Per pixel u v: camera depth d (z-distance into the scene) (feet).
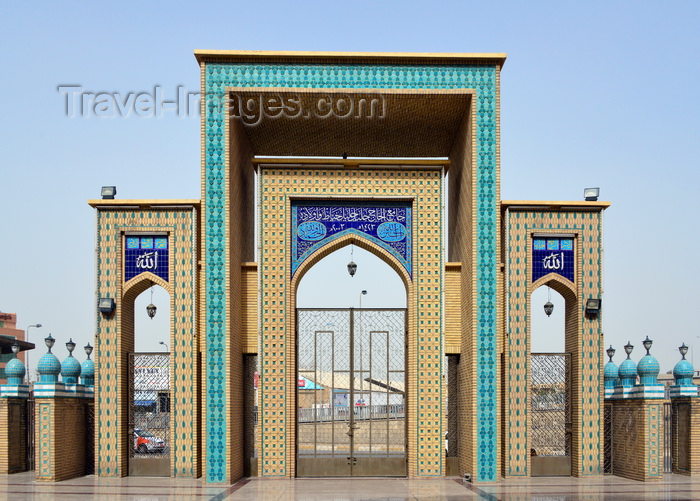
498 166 44.14
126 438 44.27
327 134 48.62
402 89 44.04
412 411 44.93
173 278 44.01
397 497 36.32
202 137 43.73
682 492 37.68
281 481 43.06
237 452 43.86
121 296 44.14
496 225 43.88
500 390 43.32
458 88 44.27
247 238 49.44
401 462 45.27
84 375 49.24
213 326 42.96
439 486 40.65
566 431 44.83
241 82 43.96
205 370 42.65
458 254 47.85
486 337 43.39
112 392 43.75
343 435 45.50
